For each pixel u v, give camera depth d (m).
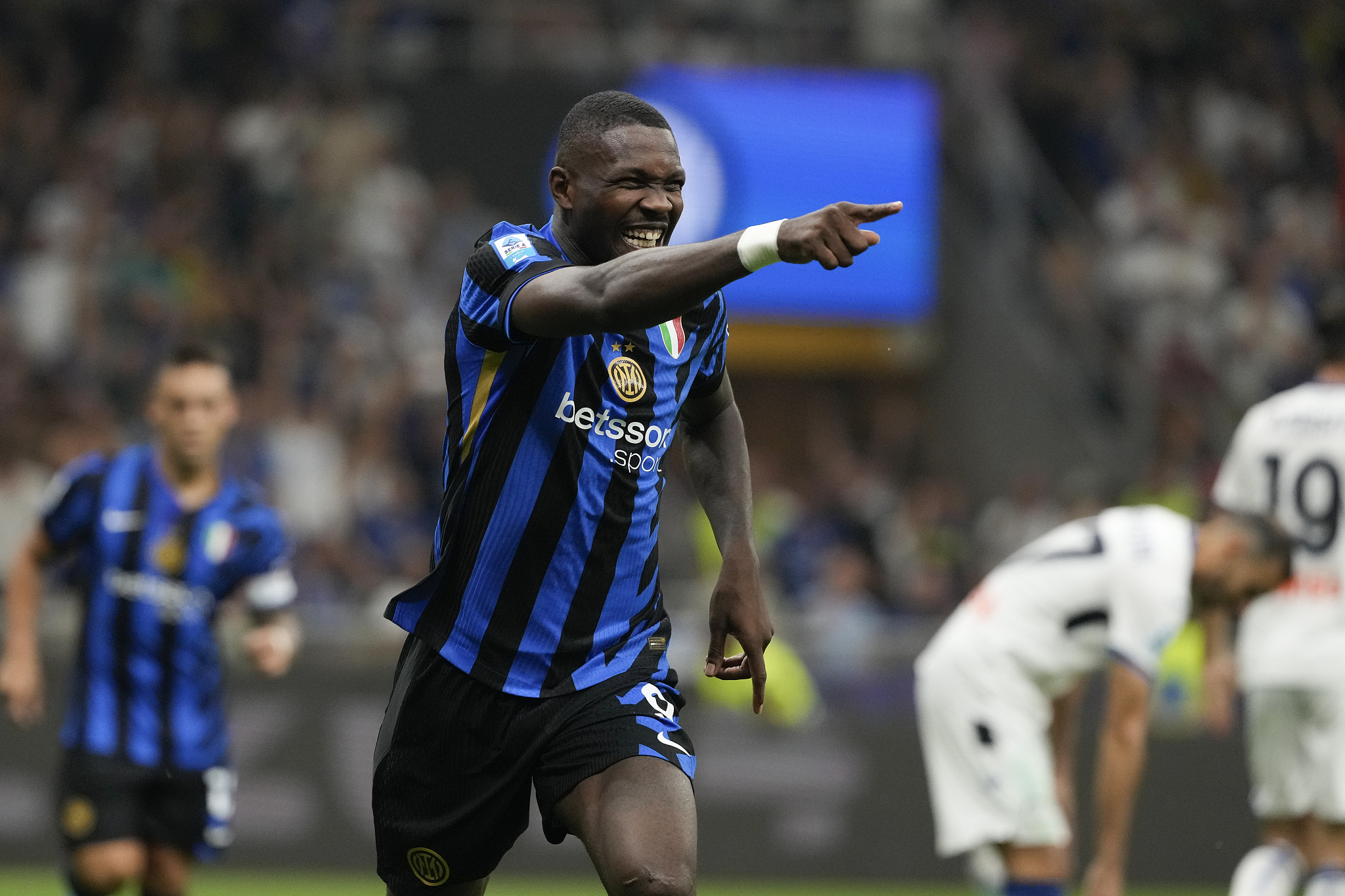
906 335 48.94
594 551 11.00
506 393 10.77
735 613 11.52
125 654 17.89
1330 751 19.72
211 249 44.22
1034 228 50.88
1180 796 29.03
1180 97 55.19
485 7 51.00
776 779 29.67
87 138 46.44
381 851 11.66
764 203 48.34
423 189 47.16
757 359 49.06
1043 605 18.31
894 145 48.84
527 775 11.08
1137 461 46.41
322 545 35.41
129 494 18.27
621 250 10.53
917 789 29.62
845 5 51.62
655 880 10.00
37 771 29.05
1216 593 18.12
